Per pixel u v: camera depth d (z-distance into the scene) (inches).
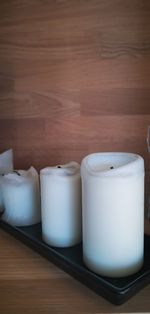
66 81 19.9
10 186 16.0
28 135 21.2
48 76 20.1
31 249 14.8
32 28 19.6
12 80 20.7
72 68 19.7
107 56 19.1
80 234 14.1
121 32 18.6
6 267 13.3
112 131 20.0
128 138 19.9
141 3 18.0
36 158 21.4
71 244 13.8
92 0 18.4
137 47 18.6
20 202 16.0
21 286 11.9
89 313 10.4
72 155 20.9
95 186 11.0
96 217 11.2
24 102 20.8
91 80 19.6
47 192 13.6
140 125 19.6
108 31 18.7
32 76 20.3
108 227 11.1
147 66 18.8
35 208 16.3
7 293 11.5
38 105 20.6
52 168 13.9
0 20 19.9
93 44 19.0
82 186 12.0
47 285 11.9
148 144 19.1
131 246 11.3
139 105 19.4
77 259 12.7
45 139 21.0
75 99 20.1
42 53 19.8
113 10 18.4
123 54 18.8
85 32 19.0
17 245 15.3
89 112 20.1
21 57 20.2
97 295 11.3
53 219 13.7
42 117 20.8
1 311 10.6
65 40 19.3
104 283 10.8
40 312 10.5
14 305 10.9
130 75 19.1
